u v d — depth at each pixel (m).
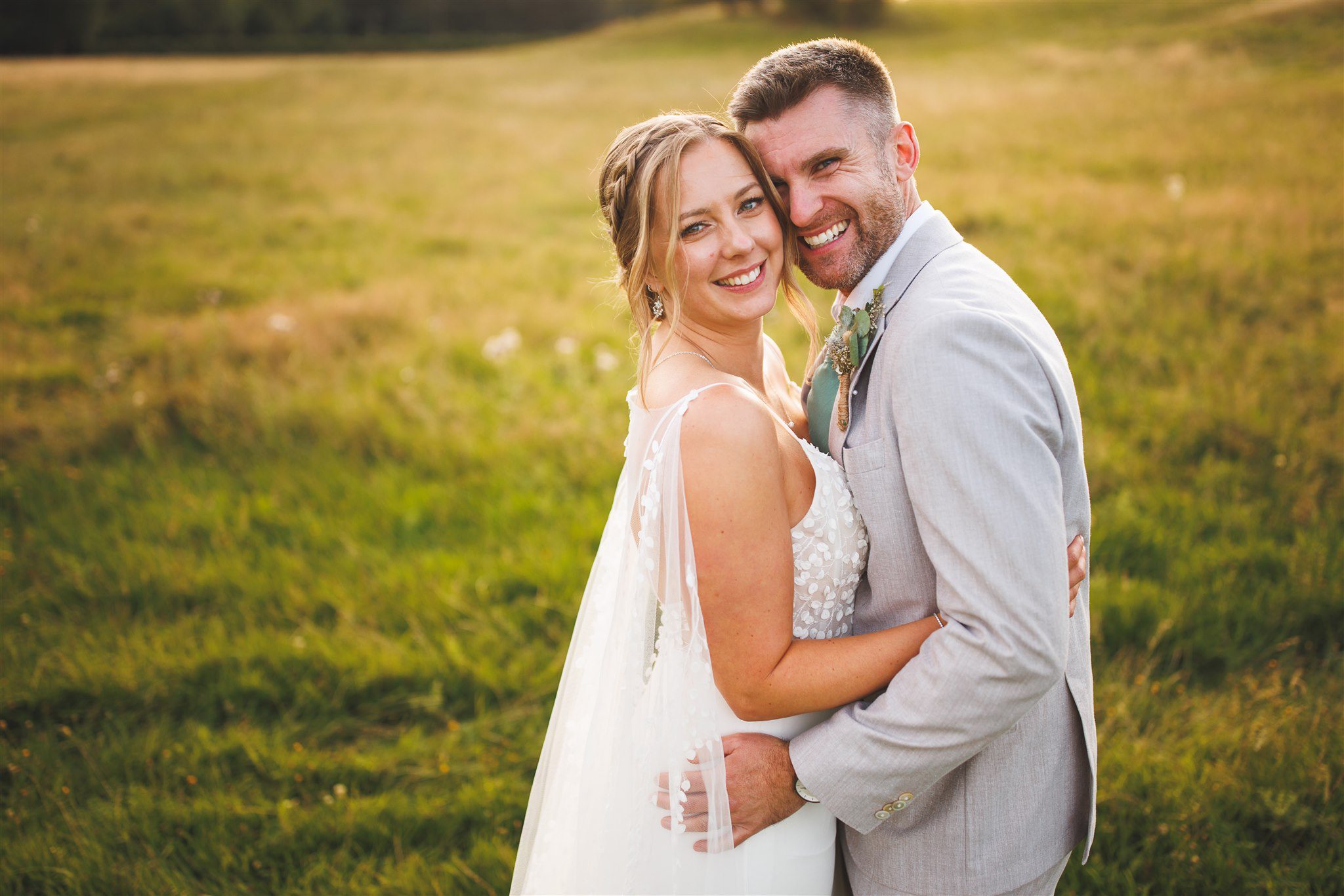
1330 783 2.46
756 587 1.58
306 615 3.80
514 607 3.75
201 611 3.86
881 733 1.52
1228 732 2.69
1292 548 3.52
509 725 3.15
